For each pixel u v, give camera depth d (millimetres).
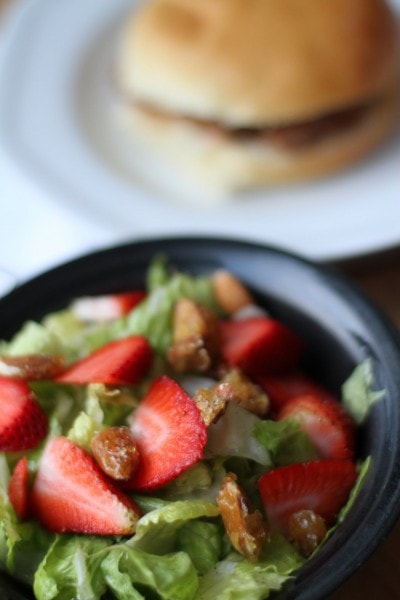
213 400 387
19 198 631
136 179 649
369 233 568
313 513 384
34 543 390
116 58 765
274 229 592
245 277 458
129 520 381
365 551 355
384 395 399
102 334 450
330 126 635
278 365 445
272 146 631
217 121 646
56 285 459
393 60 674
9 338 449
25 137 680
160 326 448
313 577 354
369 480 375
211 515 380
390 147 657
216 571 375
